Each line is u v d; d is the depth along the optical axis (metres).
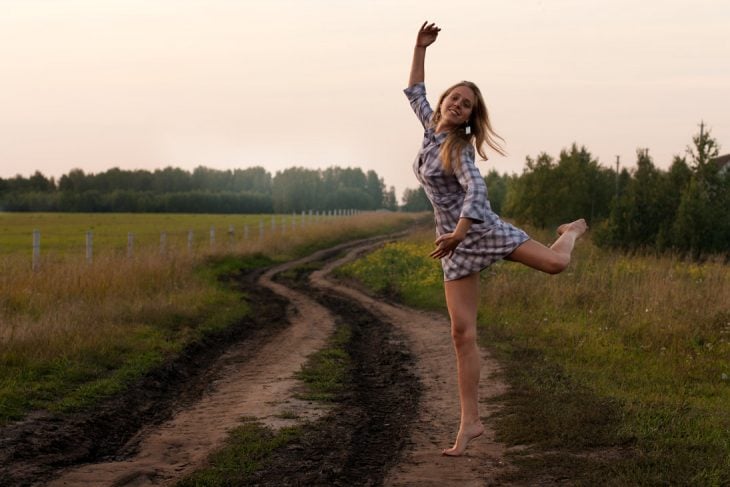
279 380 9.12
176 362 10.01
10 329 9.73
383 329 13.44
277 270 25.61
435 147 4.61
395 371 9.66
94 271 14.78
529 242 4.58
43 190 128.38
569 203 33.75
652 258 21.30
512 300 14.33
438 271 21.06
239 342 12.27
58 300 12.57
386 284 20.50
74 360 9.10
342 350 11.30
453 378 9.14
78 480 5.28
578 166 34.19
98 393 8.04
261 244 30.91
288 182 130.50
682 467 5.27
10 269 14.89
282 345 11.90
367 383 8.95
